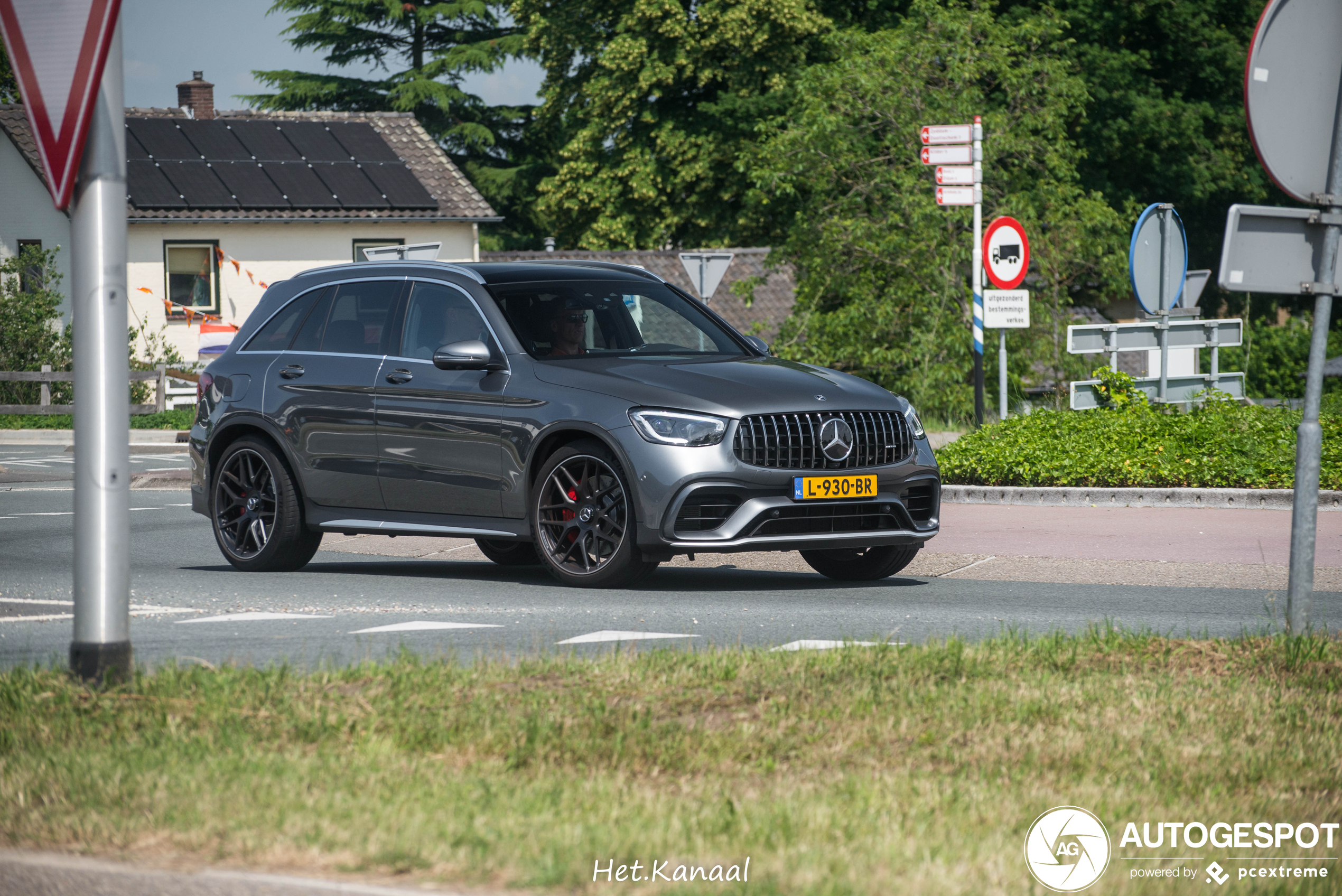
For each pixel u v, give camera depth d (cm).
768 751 1588
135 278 12481
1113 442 5047
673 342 3322
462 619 2684
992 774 1502
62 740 1612
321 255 13300
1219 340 5978
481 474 3122
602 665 2008
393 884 1183
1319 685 1903
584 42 15162
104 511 1822
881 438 3044
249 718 1697
